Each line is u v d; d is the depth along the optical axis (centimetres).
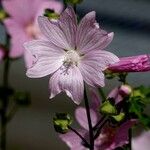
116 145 50
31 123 115
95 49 46
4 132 64
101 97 56
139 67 45
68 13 46
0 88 65
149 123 51
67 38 47
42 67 47
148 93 51
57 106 116
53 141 114
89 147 48
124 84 50
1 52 63
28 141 113
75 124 72
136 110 50
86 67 46
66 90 46
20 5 65
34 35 64
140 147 57
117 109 49
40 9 64
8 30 64
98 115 53
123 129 50
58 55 47
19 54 63
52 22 47
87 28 46
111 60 45
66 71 47
